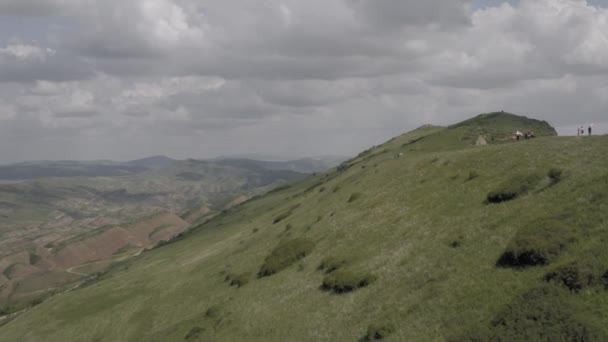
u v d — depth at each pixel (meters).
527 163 49.94
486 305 26.88
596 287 23.25
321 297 42.34
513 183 43.34
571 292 23.81
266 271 58.16
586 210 31.38
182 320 57.62
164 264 112.94
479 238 37.03
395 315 31.55
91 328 71.56
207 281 70.88
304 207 96.56
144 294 79.94
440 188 56.41
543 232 30.11
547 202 36.91
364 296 37.81
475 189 50.00
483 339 23.59
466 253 35.53
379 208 60.41
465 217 43.41
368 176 84.69
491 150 62.22
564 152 48.78
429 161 71.88
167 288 77.88
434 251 39.00
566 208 33.66
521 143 60.25
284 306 44.44
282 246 61.97
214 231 162.62
